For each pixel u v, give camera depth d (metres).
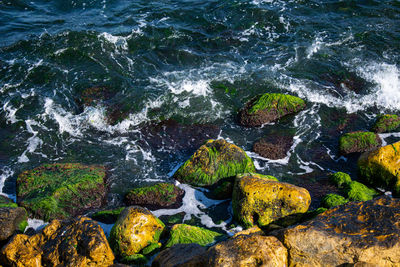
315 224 7.82
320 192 10.62
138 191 10.52
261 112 13.30
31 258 8.01
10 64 15.52
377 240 7.18
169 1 19.92
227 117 13.66
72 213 10.12
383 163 10.37
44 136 12.83
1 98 14.12
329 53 16.27
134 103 13.96
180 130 13.16
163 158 12.11
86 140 12.75
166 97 14.20
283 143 12.51
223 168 11.02
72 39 16.83
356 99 14.12
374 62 15.70
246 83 14.86
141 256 8.48
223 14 18.73
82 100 14.06
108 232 9.59
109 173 11.47
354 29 17.62
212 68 15.62
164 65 15.85
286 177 11.23
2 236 9.01
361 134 12.12
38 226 9.80
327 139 12.64
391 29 17.53
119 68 15.62
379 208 7.98
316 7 19.14
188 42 17.03
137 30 17.56
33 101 14.05
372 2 19.30
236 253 7.12
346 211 8.22
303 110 13.73
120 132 13.08
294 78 15.05
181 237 8.84
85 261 7.93
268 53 16.42
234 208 9.90
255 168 11.40
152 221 9.10
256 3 19.41
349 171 11.46
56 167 11.14
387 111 13.65
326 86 14.72
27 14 18.66
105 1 19.78
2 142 12.52
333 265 7.20
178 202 10.51
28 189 10.45
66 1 19.62
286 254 7.40
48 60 15.85
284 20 18.23
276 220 9.47
